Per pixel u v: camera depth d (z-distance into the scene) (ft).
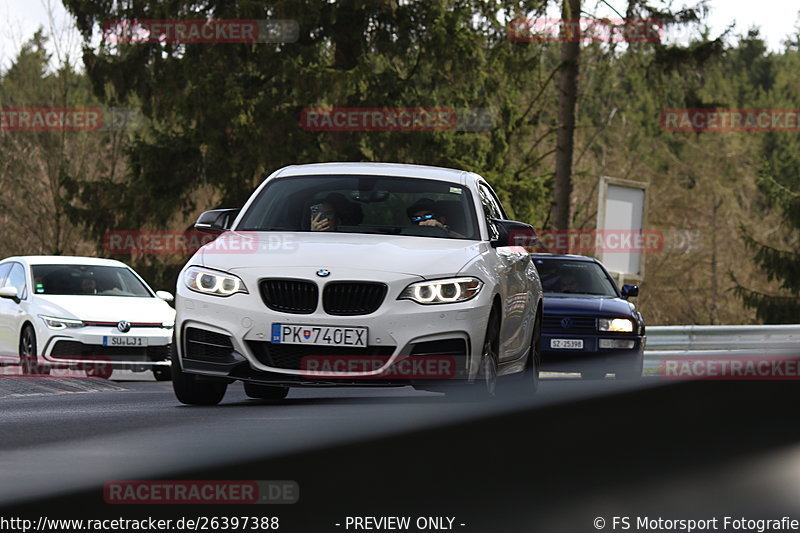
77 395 133.59
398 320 95.91
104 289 194.39
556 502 55.36
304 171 116.47
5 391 140.46
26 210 514.68
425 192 112.27
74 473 64.80
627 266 294.25
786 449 72.28
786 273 504.02
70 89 510.99
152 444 77.05
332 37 362.12
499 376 107.76
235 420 93.09
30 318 183.42
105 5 370.12
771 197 525.34
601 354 177.37
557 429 82.84
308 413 100.17
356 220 108.78
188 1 358.23
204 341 100.01
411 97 361.92
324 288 96.58
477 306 98.02
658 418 90.99
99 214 394.32
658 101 361.30
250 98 354.13
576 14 353.10
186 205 382.22
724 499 56.24
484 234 108.68
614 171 643.45
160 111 373.81
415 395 135.54
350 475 62.39
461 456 69.10
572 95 354.95
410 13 361.71
